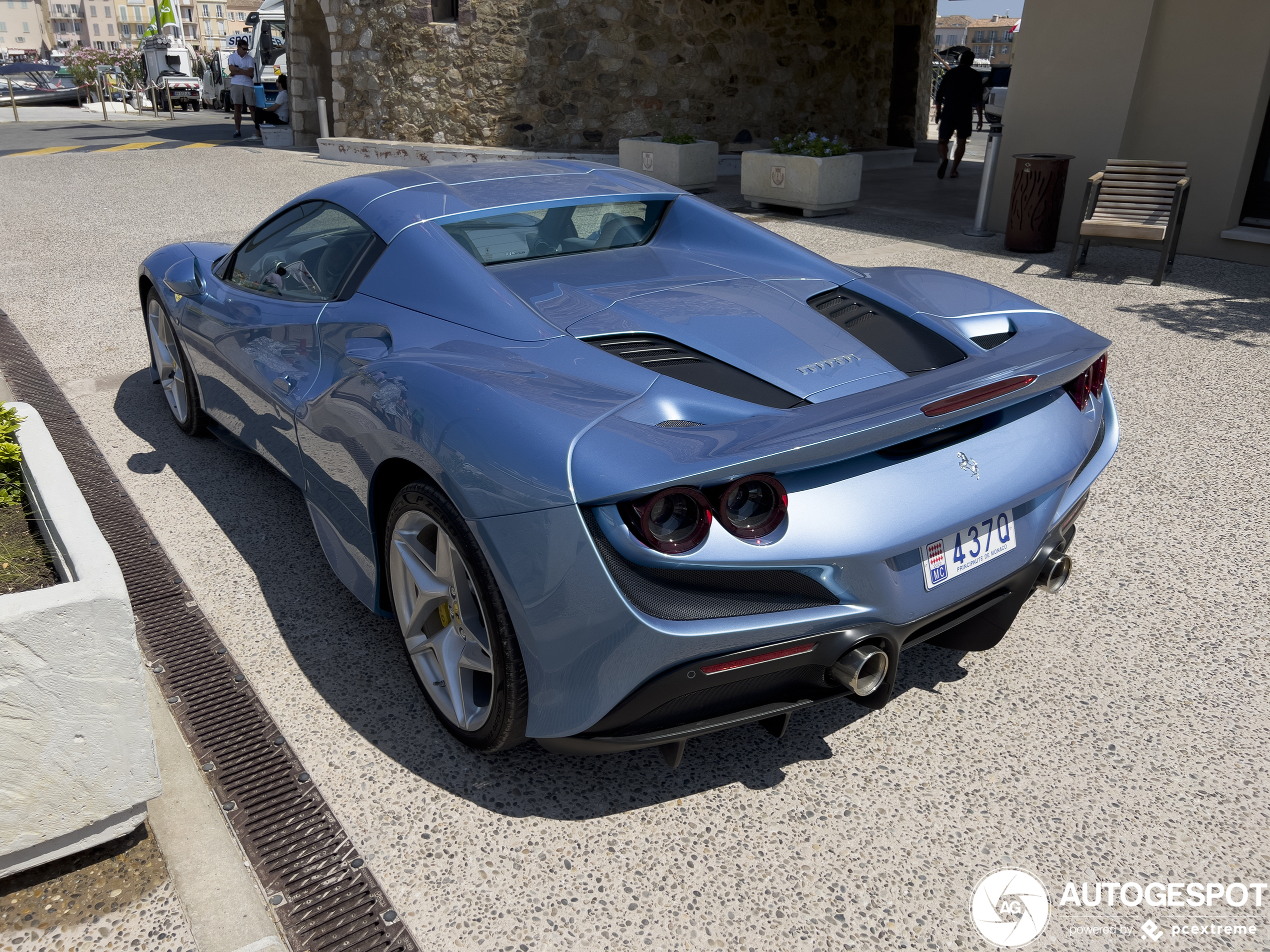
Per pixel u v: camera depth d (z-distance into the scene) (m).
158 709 2.40
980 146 18.80
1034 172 7.95
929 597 2.02
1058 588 2.38
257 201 10.70
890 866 1.96
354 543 2.54
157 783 1.91
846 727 2.39
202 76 33.28
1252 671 2.61
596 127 13.98
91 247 8.20
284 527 3.38
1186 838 2.04
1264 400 4.68
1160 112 8.18
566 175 3.25
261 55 21.67
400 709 2.42
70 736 1.77
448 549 2.06
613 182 3.22
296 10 16.58
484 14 13.67
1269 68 7.56
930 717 2.42
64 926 1.77
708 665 1.80
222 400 3.47
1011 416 2.24
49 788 1.79
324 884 1.89
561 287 2.59
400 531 2.23
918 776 2.21
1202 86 7.89
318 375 2.68
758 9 14.41
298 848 1.98
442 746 2.29
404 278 2.59
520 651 1.91
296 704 2.43
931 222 9.77
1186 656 2.68
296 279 3.00
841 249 8.27
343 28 14.95
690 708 1.88
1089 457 2.49
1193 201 8.15
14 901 1.83
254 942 1.75
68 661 1.72
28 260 7.72
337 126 15.59
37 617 1.67
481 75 13.95
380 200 2.88
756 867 1.95
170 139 18.91
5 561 2.15
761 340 2.33
